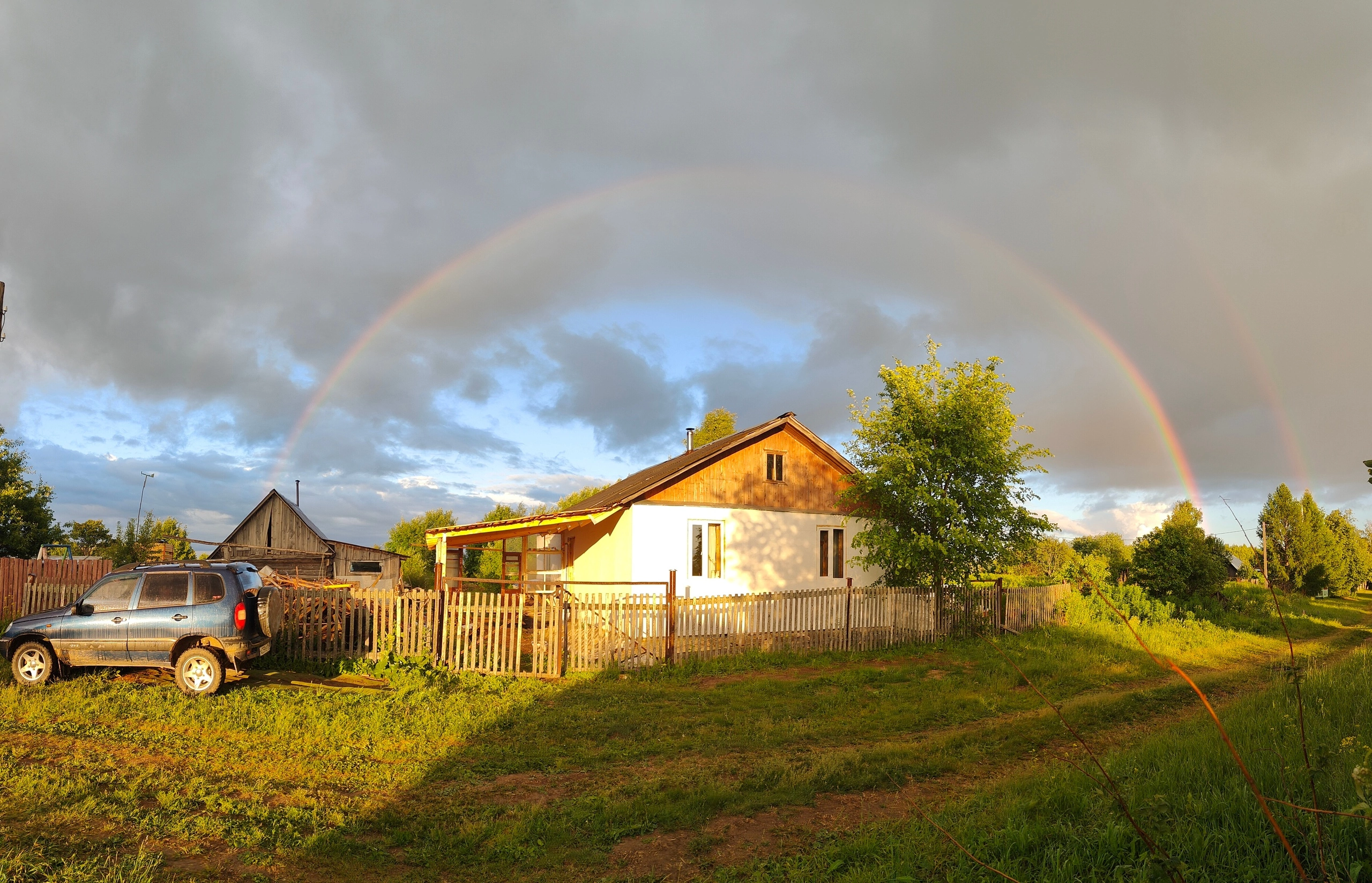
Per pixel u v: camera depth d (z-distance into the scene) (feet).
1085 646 60.49
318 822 21.34
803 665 51.98
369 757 28.35
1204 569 87.30
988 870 15.67
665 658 49.57
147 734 29.66
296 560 108.58
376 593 46.42
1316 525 170.60
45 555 101.45
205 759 26.71
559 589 47.06
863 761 27.04
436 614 46.26
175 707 33.99
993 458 62.75
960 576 64.08
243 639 38.81
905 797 23.72
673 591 50.29
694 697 40.37
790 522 73.36
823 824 21.39
